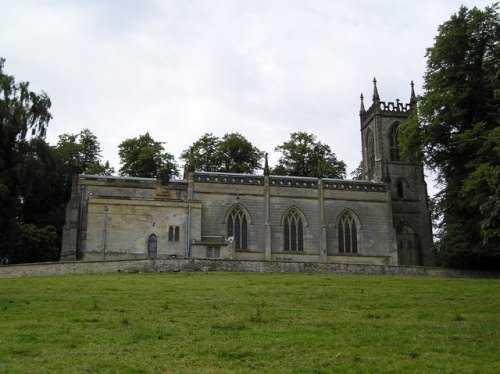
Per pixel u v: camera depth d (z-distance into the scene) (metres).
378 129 112.94
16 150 58.06
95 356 25.17
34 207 101.94
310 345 27.19
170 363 24.23
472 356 25.25
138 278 54.88
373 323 32.41
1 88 60.44
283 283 51.31
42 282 51.84
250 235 91.94
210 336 28.95
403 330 30.50
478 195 54.78
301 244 94.25
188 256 81.94
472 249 68.00
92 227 80.44
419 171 109.38
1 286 49.03
